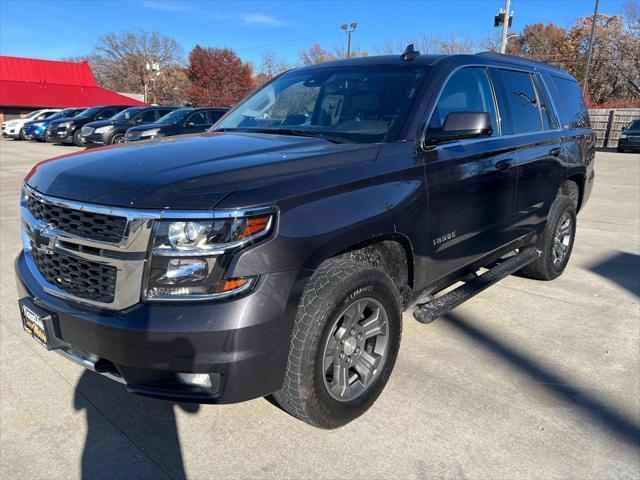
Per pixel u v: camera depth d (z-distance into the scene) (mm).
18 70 40656
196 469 2373
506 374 3180
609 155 21953
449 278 3459
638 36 47656
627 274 5148
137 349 2066
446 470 2354
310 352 2287
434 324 3906
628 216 8164
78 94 41969
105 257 2129
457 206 3217
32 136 23766
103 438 2590
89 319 2164
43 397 2930
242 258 2068
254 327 2084
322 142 2906
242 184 2180
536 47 53438
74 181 2336
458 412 2785
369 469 2361
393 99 3201
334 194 2422
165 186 2119
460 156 3225
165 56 77938
